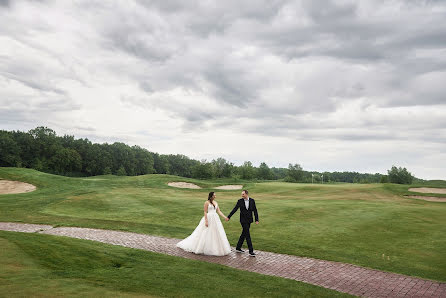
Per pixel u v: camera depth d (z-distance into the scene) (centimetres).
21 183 3086
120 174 10569
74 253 845
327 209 1997
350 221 1619
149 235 1255
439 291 732
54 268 704
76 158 9512
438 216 1770
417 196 3528
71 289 566
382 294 708
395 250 1105
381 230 1420
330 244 1190
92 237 1176
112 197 2503
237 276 764
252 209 1028
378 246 1159
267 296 641
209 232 995
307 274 833
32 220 1524
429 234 1343
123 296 559
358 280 797
